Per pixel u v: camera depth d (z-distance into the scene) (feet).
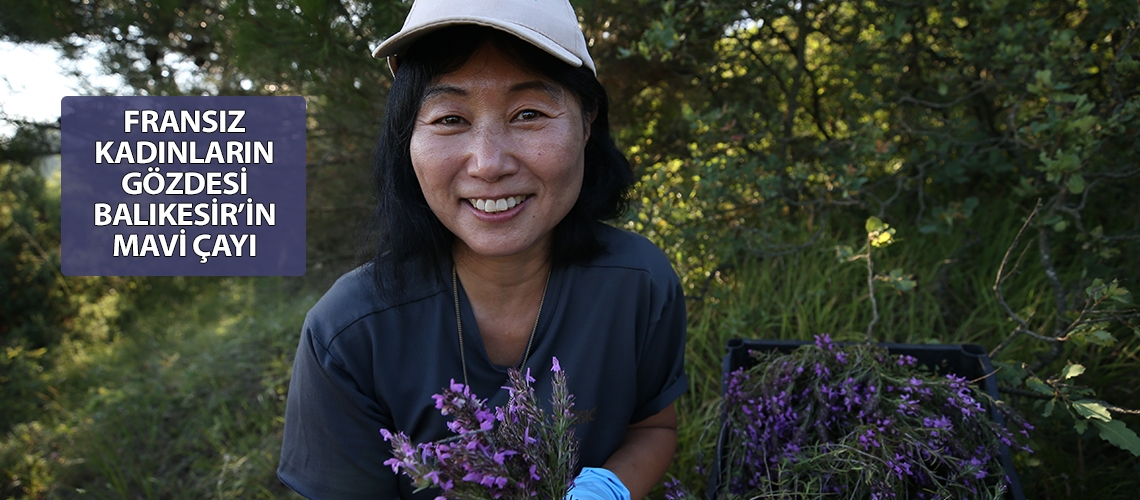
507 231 3.26
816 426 4.16
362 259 3.89
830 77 9.80
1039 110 6.94
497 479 2.52
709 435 5.74
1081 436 5.51
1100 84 7.54
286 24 6.86
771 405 4.29
